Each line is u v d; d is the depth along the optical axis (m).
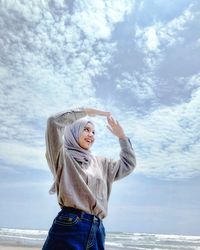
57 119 2.58
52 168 2.63
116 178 2.86
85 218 2.41
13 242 12.16
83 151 2.71
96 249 2.40
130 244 18.30
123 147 2.91
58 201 2.54
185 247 19.31
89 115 2.85
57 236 2.35
